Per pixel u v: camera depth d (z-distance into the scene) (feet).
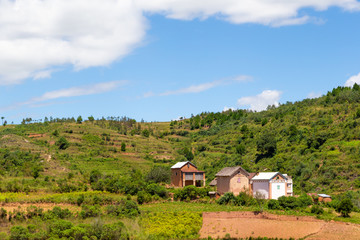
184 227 310.24
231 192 375.25
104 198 362.94
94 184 422.82
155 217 327.47
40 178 445.37
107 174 488.44
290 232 299.58
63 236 262.88
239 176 399.24
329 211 326.85
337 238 285.02
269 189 376.68
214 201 377.71
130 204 341.00
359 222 299.58
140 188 409.69
